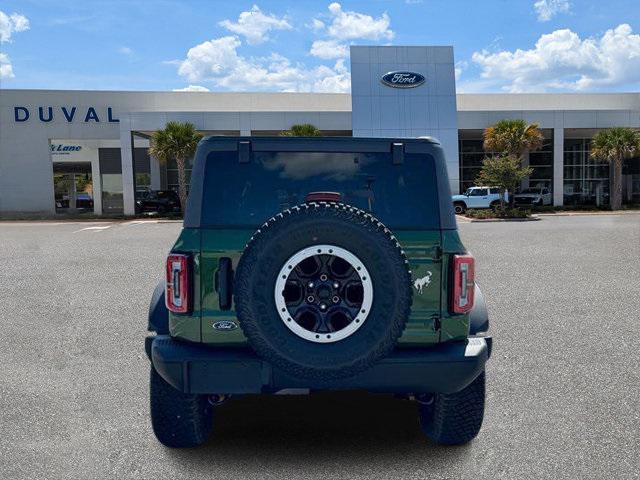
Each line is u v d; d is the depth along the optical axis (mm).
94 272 11188
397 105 36719
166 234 20656
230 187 3111
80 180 45844
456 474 3152
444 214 3111
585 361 5230
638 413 3979
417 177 3168
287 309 2709
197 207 3057
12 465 3250
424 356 2934
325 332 2709
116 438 3621
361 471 3191
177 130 32469
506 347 5734
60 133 39250
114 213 40812
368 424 3889
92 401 4277
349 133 38938
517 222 26250
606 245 15273
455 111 37031
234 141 3131
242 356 2912
